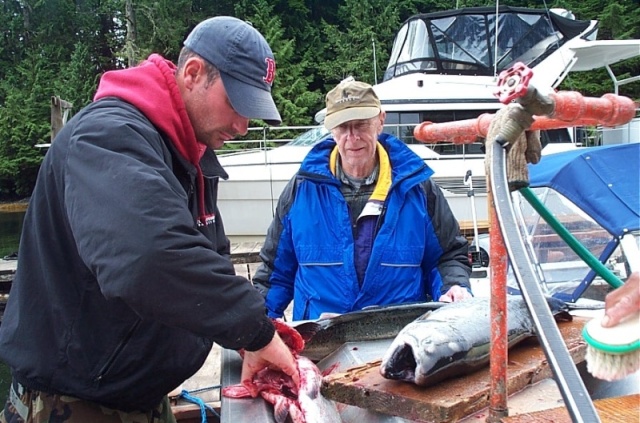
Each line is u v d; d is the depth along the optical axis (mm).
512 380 1638
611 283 1490
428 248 3344
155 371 1913
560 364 894
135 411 2000
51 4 34438
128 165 1543
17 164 30188
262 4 29906
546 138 9797
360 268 3271
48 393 1889
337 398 1682
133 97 1812
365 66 29578
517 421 1229
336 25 32156
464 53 10258
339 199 3312
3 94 32375
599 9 28094
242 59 1916
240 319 1592
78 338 1830
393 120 9375
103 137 1608
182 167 1951
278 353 1743
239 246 9742
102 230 1471
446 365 1604
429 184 3363
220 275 1559
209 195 2350
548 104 1168
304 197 3369
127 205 1476
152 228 1461
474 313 1792
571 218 3631
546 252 3719
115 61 34500
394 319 2396
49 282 1825
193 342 2025
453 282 3178
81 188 1548
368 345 2297
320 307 3273
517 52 10148
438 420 1480
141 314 1506
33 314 1865
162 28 29562
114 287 1458
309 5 33094
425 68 10328
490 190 1208
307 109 27891
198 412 3250
